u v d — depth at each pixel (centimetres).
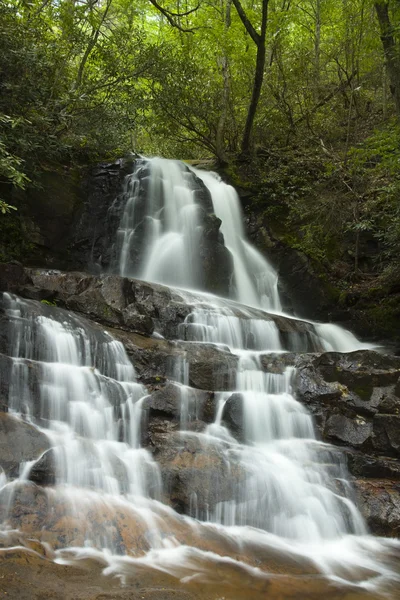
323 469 745
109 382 777
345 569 583
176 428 762
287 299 1545
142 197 1412
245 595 493
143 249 1377
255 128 1972
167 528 592
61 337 805
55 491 588
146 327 945
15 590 442
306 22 2291
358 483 731
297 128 2034
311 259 1556
